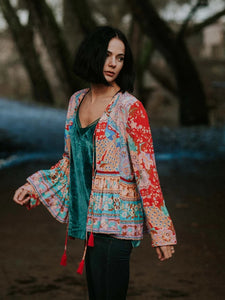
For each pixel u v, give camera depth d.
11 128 12.93
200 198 6.67
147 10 16.03
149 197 2.30
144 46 23.00
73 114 2.54
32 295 3.61
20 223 5.47
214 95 28.14
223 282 3.88
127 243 2.39
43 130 12.98
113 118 2.35
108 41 2.36
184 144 11.52
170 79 25.48
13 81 37.16
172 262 4.32
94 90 2.44
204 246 4.74
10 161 9.20
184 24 16.72
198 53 39.88
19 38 22.58
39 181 2.54
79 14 18.14
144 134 2.31
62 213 2.57
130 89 2.43
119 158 2.36
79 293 3.66
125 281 2.41
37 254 4.48
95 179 2.37
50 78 34.44
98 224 2.34
